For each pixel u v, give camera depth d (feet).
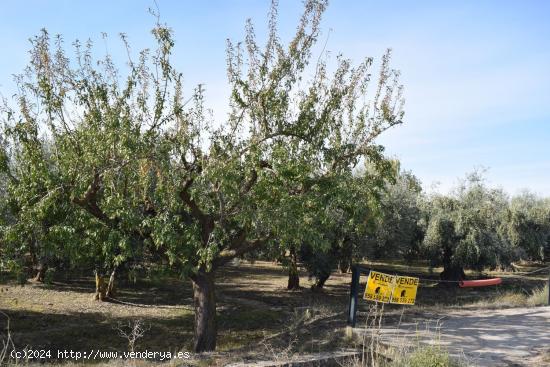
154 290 78.79
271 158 34.99
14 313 55.83
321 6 35.86
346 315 43.62
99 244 35.55
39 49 33.81
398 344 28.84
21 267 36.09
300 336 33.78
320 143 36.73
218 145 35.63
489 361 27.27
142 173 33.30
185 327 53.36
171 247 33.65
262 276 103.24
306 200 34.96
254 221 34.91
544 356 28.27
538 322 38.17
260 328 52.65
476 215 86.53
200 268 38.93
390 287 31.89
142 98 34.55
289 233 34.30
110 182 33.42
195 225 35.06
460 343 31.07
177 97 35.27
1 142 34.73
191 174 34.14
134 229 35.63
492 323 37.68
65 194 33.55
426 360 23.75
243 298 73.56
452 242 87.10
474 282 38.04
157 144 33.73
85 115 35.14
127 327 52.29
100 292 66.95
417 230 90.99
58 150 35.17
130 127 32.78
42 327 50.83
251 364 26.08
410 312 43.16
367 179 38.83
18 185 34.76
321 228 38.40
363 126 38.01
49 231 34.19
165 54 34.63
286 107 35.96
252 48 35.68
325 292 81.25
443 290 87.15
